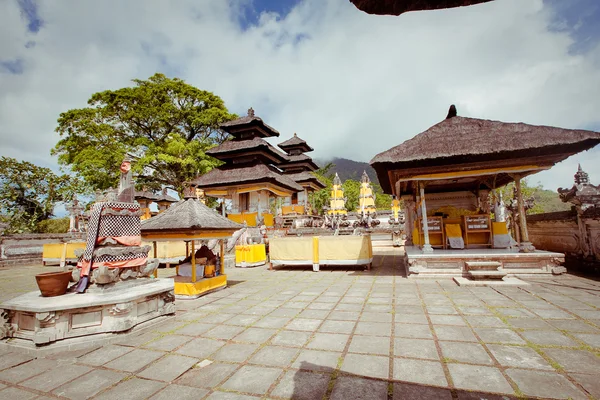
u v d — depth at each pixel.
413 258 8.96
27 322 4.45
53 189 27.67
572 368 3.26
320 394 2.91
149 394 3.04
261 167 21.03
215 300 7.09
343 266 12.00
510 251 9.45
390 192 14.61
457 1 1.79
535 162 8.42
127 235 5.71
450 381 3.07
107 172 24.95
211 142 30.58
